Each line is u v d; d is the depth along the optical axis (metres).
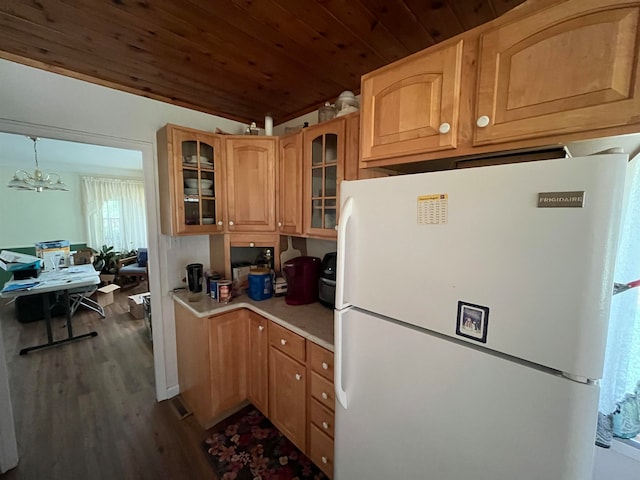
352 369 1.01
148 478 1.53
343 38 1.30
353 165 1.47
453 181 0.72
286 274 1.94
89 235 5.63
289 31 1.25
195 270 2.12
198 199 1.97
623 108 0.63
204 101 2.08
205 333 1.80
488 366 0.69
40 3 1.07
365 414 0.98
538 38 0.73
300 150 1.80
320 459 1.47
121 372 2.58
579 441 0.59
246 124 2.51
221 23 1.20
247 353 2.00
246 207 2.06
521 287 0.63
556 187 0.58
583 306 0.56
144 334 3.41
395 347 0.87
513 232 0.64
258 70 1.61
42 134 1.59
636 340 1.01
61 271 3.67
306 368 1.51
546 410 0.62
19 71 1.50
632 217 0.97
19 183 3.56
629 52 0.61
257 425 1.94
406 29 1.23
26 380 2.44
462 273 0.72
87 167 5.41
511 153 0.92
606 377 1.06
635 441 1.05
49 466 1.60
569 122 0.70
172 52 1.43
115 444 1.76
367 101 1.15
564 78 0.70
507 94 0.79
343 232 0.98
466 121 0.89
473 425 0.73
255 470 1.59
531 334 0.63
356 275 0.97
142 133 1.95
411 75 1.00
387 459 0.93
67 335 3.36
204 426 1.91
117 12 1.12
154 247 2.09
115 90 1.82
